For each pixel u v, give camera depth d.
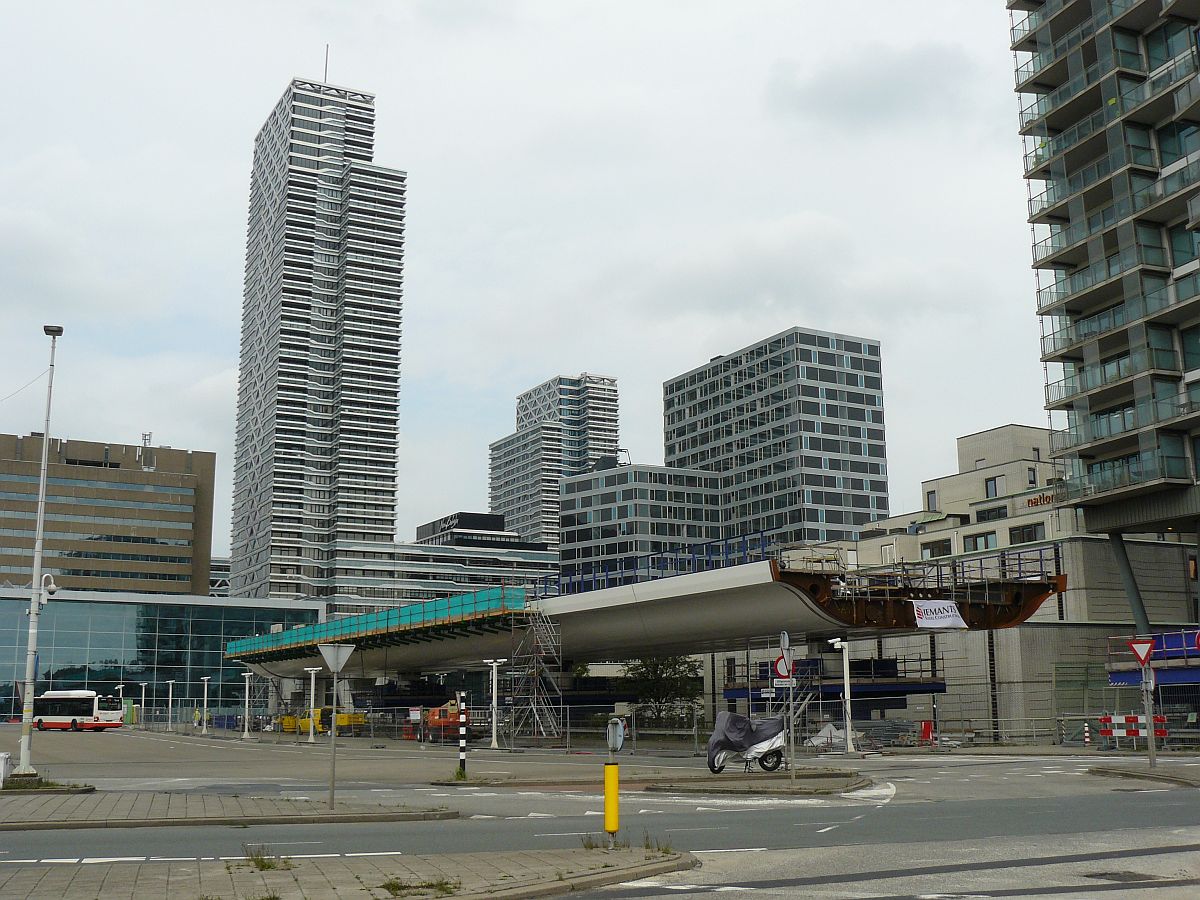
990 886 10.70
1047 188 63.75
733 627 51.47
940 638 64.31
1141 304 55.53
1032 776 28.92
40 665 106.19
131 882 11.13
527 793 25.62
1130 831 15.20
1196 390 54.31
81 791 24.69
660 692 78.94
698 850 13.88
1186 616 66.75
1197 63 54.25
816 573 45.38
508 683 71.62
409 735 66.62
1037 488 76.31
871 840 14.62
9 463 178.12
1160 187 56.03
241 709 112.62
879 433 185.75
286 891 10.52
